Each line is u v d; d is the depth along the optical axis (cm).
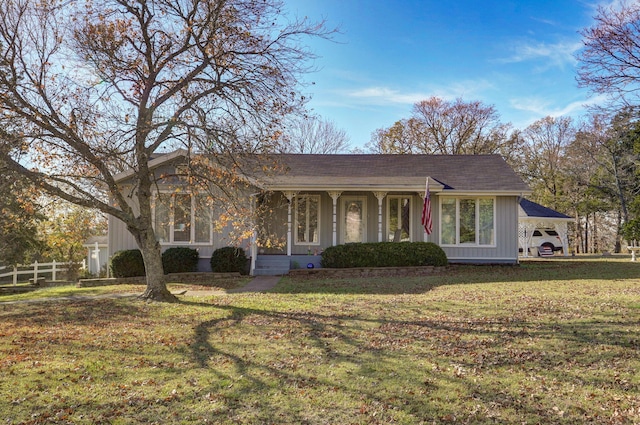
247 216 1136
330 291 1188
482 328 714
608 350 571
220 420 402
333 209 1730
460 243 1831
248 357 591
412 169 1995
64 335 736
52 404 438
